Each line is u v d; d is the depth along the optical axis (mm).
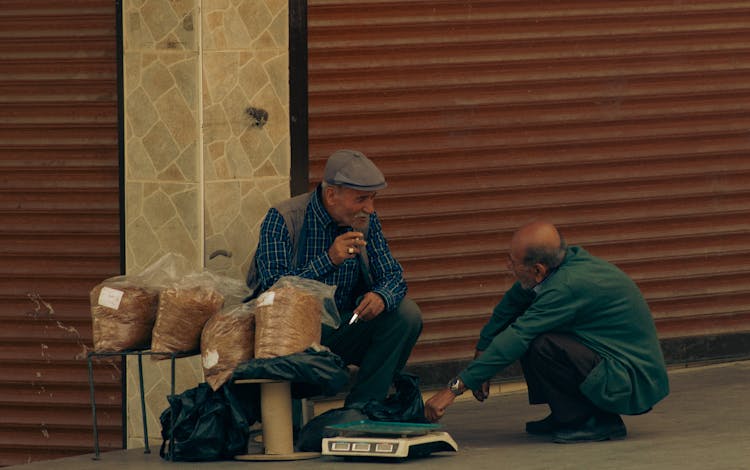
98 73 11422
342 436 9445
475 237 11984
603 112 12289
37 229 11609
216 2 10734
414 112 11758
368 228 10195
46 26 11477
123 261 11078
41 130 11547
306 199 10133
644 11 12336
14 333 11734
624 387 9656
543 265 9719
